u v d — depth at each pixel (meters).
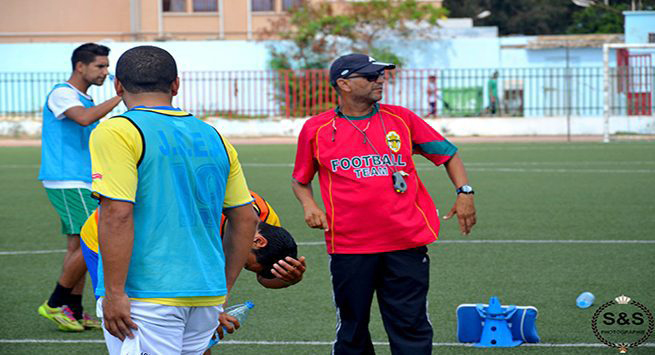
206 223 9.71
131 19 95.31
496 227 28.84
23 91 87.44
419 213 12.82
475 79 87.69
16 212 33.53
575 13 130.75
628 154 55.53
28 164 52.94
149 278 9.30
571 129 75.50
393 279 12.72
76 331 17.16
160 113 9.60
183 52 86.81
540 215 31.23
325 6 86.81
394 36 87.31
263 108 87.25
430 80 80.12
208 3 95.56
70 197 17.52
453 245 25.81
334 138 12.81
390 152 12.77
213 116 79.25
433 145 13.22
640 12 84.31
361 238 12.68
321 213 12.88
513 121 75.81
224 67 87.06
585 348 15.37
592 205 33.50
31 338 16.66
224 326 11.35
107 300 9.17
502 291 19.95
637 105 79.50
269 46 86.62
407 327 12.69
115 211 9.05
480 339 15.80
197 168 9.64
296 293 20.05
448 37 90.06
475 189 38.78
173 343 9.49
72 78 18.19
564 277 21.31
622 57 82.19
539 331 16.53
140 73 9.68
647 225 28.84
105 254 9.09
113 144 9.12
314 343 16.03
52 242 27.19
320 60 86.44
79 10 95.12
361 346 13.10
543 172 45.50
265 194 37.75
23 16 95.19
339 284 12.93
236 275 10.49
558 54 86.44
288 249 11.80
